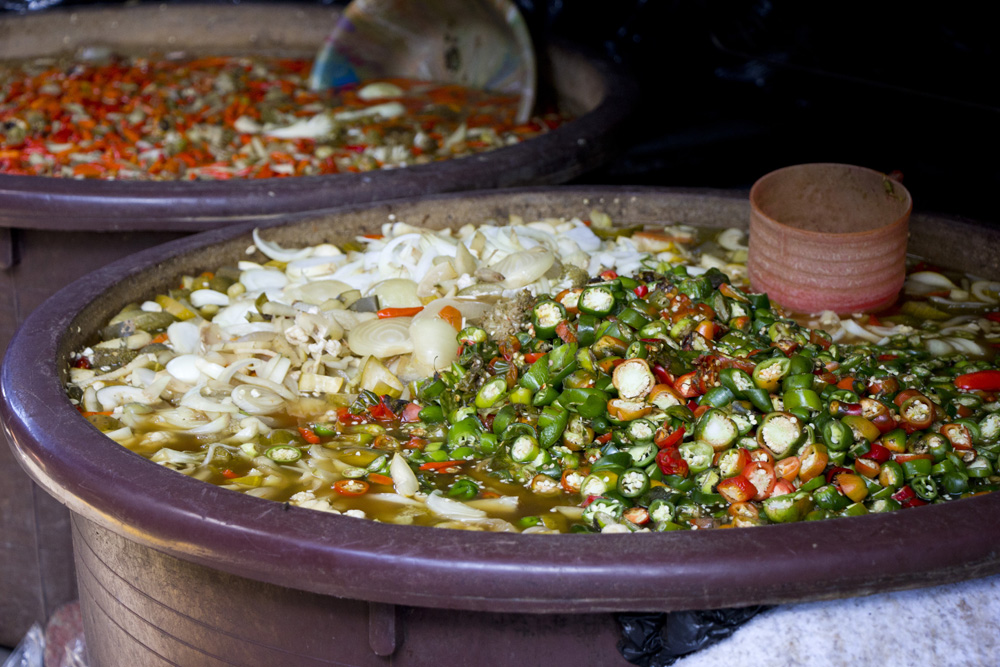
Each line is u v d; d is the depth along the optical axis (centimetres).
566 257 172
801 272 166
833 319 165
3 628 198
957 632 135
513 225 180
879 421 146
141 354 160
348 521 133
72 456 140
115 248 184
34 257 183
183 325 163
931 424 147
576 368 149
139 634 145
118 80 259
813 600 132
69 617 187
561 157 194
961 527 132
